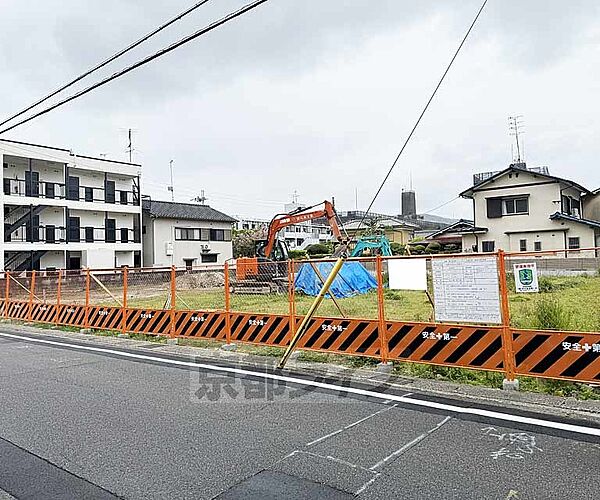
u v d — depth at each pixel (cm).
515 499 304
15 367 734
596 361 504
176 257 3603
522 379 582
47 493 323
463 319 589
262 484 329
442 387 568
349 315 1179
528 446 388
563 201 2764
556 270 1800
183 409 502
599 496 306
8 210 2719
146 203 3644
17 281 1561
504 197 2808
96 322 1104
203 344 902
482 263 577
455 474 339
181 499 312
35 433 436
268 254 2269
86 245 2981
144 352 852
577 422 442
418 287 641
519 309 1059
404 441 403
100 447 401
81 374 677
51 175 2936
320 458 370
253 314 812
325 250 4131
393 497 308
